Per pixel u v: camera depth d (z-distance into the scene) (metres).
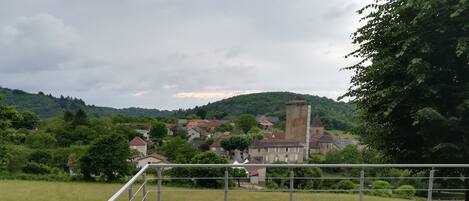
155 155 76.06
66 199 24.42
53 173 45.34
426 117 8.86
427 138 9.69
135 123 117.38
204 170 17.61
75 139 73.69
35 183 35.34
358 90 11.42
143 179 6.93
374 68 10.51
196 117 157.62
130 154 44.97
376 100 10.60
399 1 10.47
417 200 11.76
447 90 9.70
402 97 9.76
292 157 91.81
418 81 8.93
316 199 12.88
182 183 18.06
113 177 43.12
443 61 9.91
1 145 36.41
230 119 139.62
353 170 17.80
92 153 42.94
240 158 97.12
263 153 92.88
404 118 10.60
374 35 11.01
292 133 94.88
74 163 47.03
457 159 9.79
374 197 13.66
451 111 9.64
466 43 8.81
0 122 35.66
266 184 16.11
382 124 11.17
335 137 89.88
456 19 9.26
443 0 9.09
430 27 9.66
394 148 11.20
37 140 62.94
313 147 93.00
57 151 55.62
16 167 43.91
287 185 16.33
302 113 94.25
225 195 7.96
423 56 9.66
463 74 10.01
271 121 134.25
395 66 9.91
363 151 12.34
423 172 11.02
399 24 10.16
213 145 101.06
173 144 81.31
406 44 9.27
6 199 24.09
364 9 11.32
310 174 17.48
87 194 27.17
